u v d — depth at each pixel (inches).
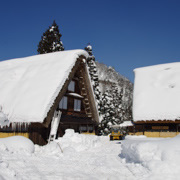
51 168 352.2
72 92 1056.2
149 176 282.0
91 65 1646.2
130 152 397.4
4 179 253.1
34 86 835.4
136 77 1366.9
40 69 929.5
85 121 1110.4
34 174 298.4
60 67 880.3
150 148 343.0
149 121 1063.6
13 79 946.7
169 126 1072.8
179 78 1206.9
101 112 1670.8
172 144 320.5
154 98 1130.0
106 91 1804.9
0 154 385.1
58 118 847.1
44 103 744.3
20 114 743.7
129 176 312.5
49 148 602.2
